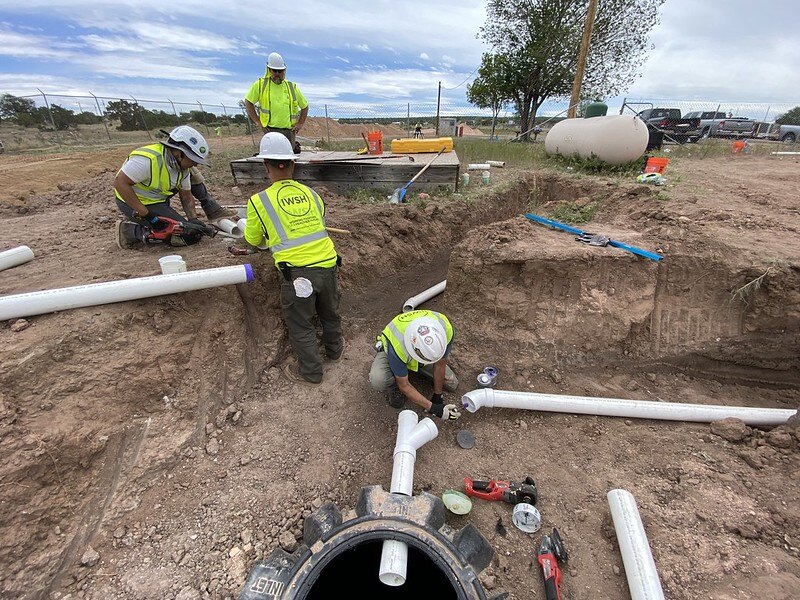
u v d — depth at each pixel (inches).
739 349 148.9
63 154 486.3
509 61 828.6
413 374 151.4
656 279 157.0
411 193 261.1
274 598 77.8
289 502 107.3
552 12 761.0
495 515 104.8
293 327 134.4
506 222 194.7
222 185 264.8
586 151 347.9
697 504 102.3
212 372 131.3
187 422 121.9
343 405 137.9
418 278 220.2
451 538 88.1
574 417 133.5
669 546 93.7
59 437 98.7
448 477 114.9
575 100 526.0
